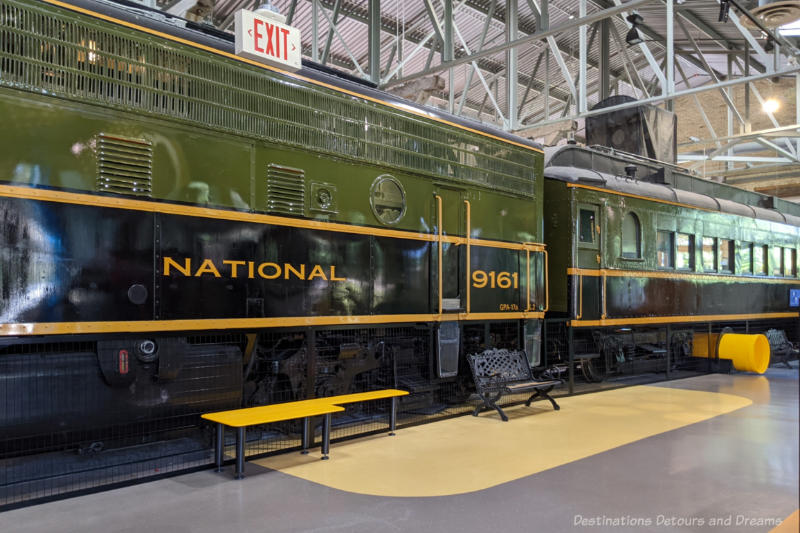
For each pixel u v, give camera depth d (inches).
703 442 224.4
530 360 307.3
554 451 210.5
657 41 701.3
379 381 250.2
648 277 378.0
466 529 140.3
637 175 425.7
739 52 719.7
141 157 173.2
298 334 220.1
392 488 169.0
